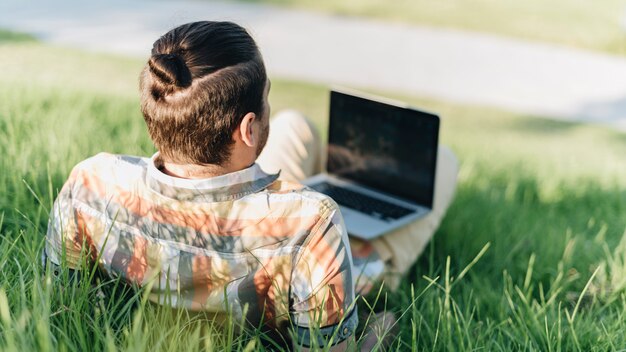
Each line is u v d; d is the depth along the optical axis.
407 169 3.03
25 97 4.21
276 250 1.72
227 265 1.73
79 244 1.86
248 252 1.72
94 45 8.02
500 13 10.92
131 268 1.81
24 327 1.59
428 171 2.97
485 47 9.73
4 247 2.11
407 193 3.05
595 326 2.41
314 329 1.73
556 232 3.58
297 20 10.05
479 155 5.25
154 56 1.65
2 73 5.96
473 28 10.33
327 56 8.87
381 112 3.04
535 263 3.18
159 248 1.75
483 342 2.31
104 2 9.81
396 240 2.94
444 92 8.12
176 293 1.77
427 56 9.23
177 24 1.81
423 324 2.42
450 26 10.37
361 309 2.55
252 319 1.80
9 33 7.97
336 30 9.84
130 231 1.78
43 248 2.03
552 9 11.06
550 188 4.50
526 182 4.57
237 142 1.69
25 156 2.97
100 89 5.75
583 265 3.19
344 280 1.74
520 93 8.30
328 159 3.23
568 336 2.33
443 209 3.17
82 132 3.63
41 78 5.87
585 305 2.82
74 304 1.75
